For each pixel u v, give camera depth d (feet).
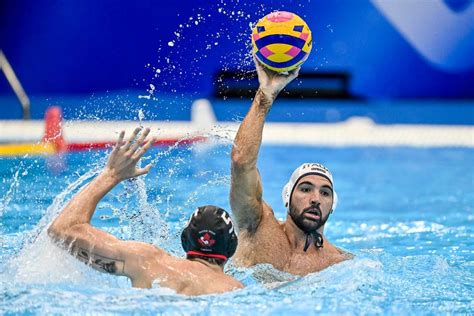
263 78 52.49
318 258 53.98
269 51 50.96
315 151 138.51
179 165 112.98
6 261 51.49
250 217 54.13
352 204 93.25
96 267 42.57
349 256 55.72
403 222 81.76
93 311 40.75
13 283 45.42
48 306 41.60
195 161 117.19
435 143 147.95
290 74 52.47
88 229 42.29
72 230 42.09
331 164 124.88
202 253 44.11
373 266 54.13
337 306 44.09
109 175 43.55
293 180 54.70
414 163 126.62
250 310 41.70
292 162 124.67
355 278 50.47
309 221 53.16
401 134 155.33
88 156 118.73
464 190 101.91
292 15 52.06
